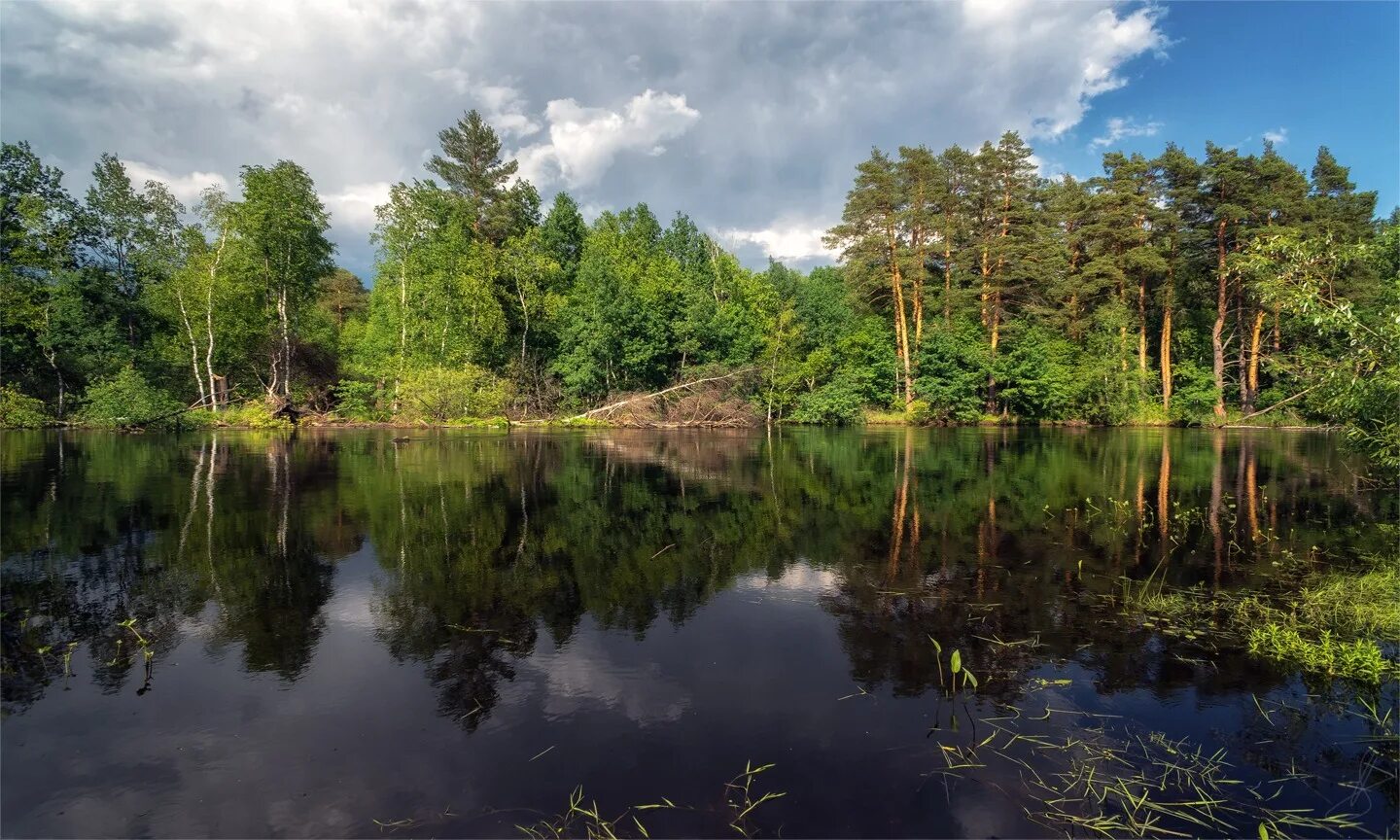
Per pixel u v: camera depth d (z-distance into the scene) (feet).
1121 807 9.91
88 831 9.18
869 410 120.47
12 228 83.20
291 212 92.43
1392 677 13.92
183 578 20.53
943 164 122.21
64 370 87.10
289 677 14.03
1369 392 22.33
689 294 112.57
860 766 10.93
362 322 169.27
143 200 95.04
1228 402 116.88
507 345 108.58
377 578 20.99
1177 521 30.25
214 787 10.27
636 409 96.78
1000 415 119.65
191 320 93.20
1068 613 18.26
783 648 15.81
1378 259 22.71
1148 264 109.70
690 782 10.46
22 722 12.09
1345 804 9.95
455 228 100.58
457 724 12.17
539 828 9.32
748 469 49.29
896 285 121.19
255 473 42.11
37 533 25.98
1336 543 25.95
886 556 24.30
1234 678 14.21
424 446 62.85
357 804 9.84
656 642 16.15
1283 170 102.47
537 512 31.45
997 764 11.02
